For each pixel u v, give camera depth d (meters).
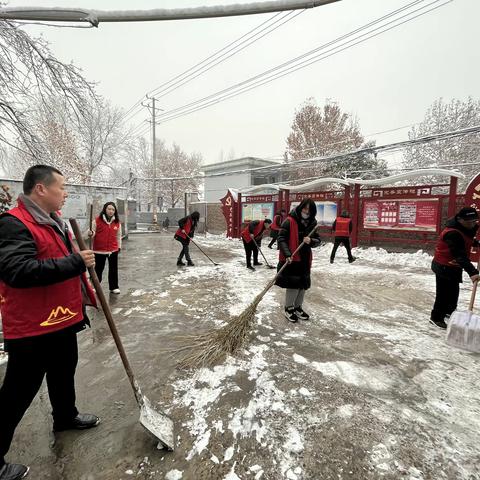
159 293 5.07
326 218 10.96
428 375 2.56
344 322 3.79
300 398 2.23
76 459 1.70
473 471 1.61
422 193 8.48
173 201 35.69
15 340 1.49
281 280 3.62
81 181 17.88
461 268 3.48
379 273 6.77
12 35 5.46
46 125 7.41
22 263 1.34
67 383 1.83
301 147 22.56
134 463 1.67
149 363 2.77
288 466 1.64
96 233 4.87
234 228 15.12
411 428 1.93
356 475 1.59
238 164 24.95
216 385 2.40
